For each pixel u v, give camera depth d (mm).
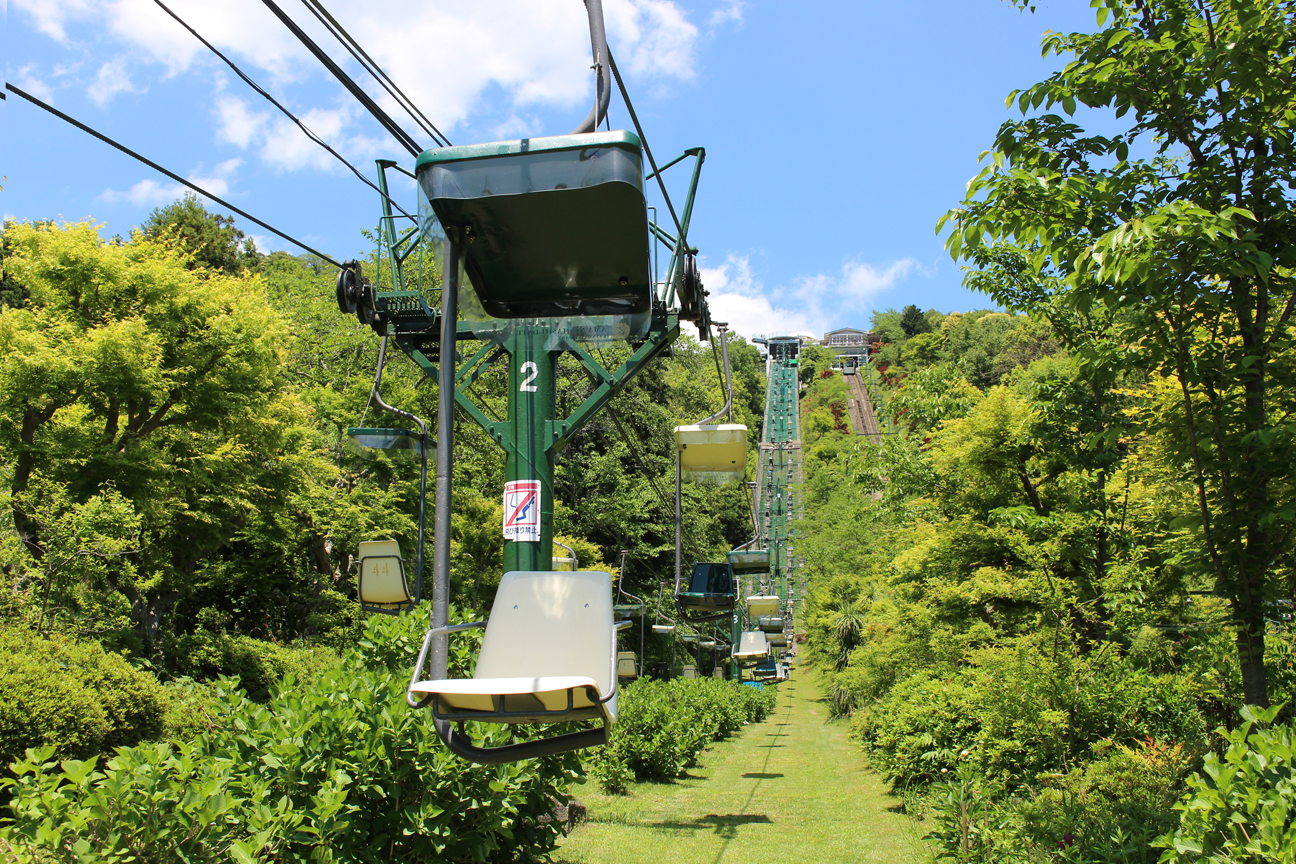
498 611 4574
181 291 15984
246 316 16719
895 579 16812
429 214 4234
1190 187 4859
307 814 4340
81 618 12297
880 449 15539
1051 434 11734
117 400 15258
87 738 7883
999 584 10875
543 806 6289
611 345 8789
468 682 3572
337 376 24750
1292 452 4555
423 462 9141
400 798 5043
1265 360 4691
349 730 4910
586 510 38312
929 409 15195
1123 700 8891
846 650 33312
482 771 5238
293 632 23859
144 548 14250
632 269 4672
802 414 116750
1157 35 4715
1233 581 4984
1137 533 10383
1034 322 11633
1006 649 9898
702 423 12688
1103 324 10969
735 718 27625
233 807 4035
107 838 3482
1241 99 4738
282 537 20078
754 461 87625
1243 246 4160
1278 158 4656
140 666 12445
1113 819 6223
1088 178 5039
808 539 45188
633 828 9586
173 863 3652
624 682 16500
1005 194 5020
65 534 11711
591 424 38219
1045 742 8992
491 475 29391
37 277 15219
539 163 4160
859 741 21203
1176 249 4340
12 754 7234
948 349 85188
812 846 8680
